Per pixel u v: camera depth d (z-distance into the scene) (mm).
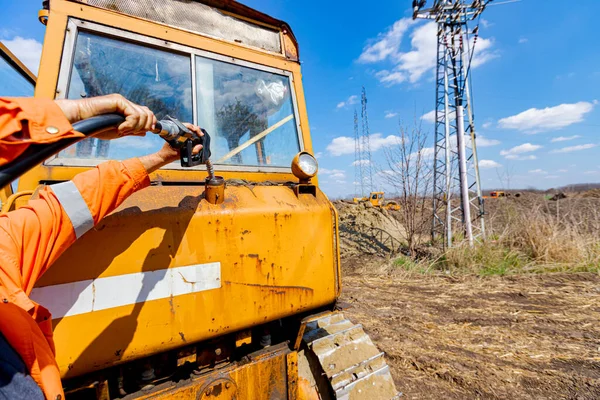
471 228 11047
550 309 5141
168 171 1656
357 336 2207
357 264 9422
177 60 1820
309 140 2348
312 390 1911
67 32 1491
